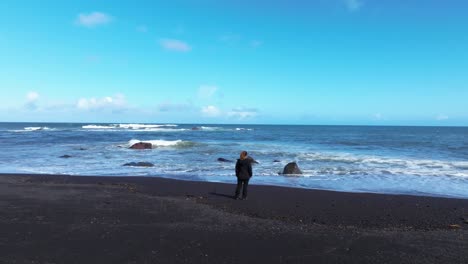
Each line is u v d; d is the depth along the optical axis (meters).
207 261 5.93
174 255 6.16
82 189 12.85
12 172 18.41
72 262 5.74
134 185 14.10
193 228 7.84
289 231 7.70
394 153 29.50
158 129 88.12
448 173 18.47
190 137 53.91
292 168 17.95
